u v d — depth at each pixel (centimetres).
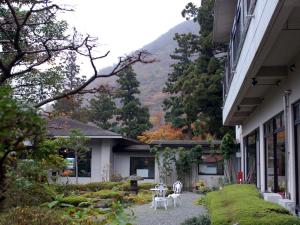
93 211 534
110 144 2339
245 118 1656
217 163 2234
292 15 591
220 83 2552
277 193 1034
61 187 1330
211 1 2756
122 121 3688
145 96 4466
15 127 260
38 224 456
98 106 3650
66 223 477
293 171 859
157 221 1106
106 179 2258
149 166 2356
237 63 1034
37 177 827
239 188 1116
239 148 2114
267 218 575
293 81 833
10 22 555
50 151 420
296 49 757
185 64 3312
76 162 2036
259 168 1378
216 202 870
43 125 287
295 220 568
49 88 848
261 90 1122
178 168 2223
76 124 2383
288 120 881
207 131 2697
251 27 750
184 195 1912
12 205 654
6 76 491
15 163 544
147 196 1709
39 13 662
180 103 3186
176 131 3111
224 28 1753
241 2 894
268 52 700
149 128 3584
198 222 848
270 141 1170
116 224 492
